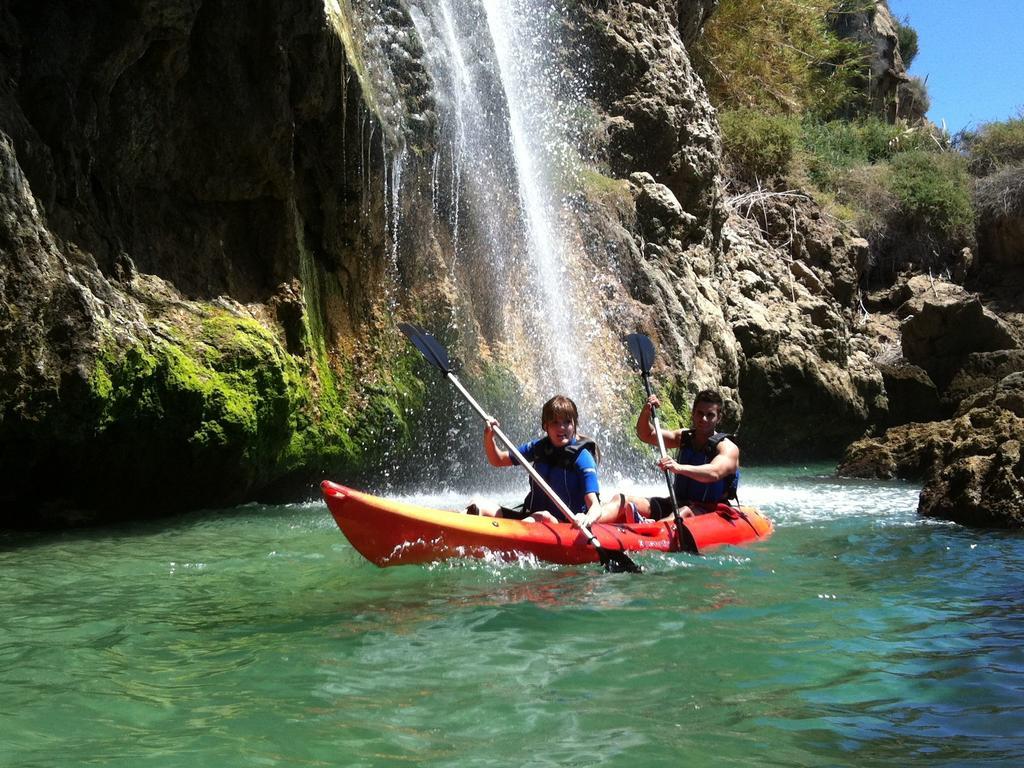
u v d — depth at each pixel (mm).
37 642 4055
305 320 8766
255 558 5930
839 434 15562
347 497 5227
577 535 5629
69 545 6418
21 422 6707
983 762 2791
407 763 2791
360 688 3436
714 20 19156
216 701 3309
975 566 5676
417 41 10250
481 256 10812
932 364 16250
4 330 6621
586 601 4699
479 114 11109
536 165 12281
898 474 11648
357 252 9391
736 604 4660
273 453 8336
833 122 22781
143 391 7293
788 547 6289
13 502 7223
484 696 3346
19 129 6957
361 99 9125
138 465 7516
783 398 14953
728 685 3467
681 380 12539
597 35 13711
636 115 13797
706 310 13641
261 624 4316
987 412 11203
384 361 9492
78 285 6984
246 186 8555
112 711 3215
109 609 4629
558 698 3328
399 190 9805
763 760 2812
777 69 20844
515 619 4355
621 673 3598
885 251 20047
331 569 5551
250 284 8625
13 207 6727
